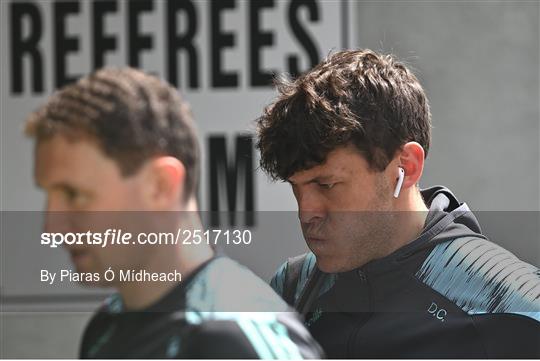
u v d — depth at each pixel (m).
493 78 10.15
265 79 10.46
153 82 3.56
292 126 4.59
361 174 4.60
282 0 10.45
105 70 3.57
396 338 4.66
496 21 10.16
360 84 4.63
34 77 10.80
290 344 3.33
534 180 10.06
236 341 3.21
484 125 10.13
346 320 4.86
